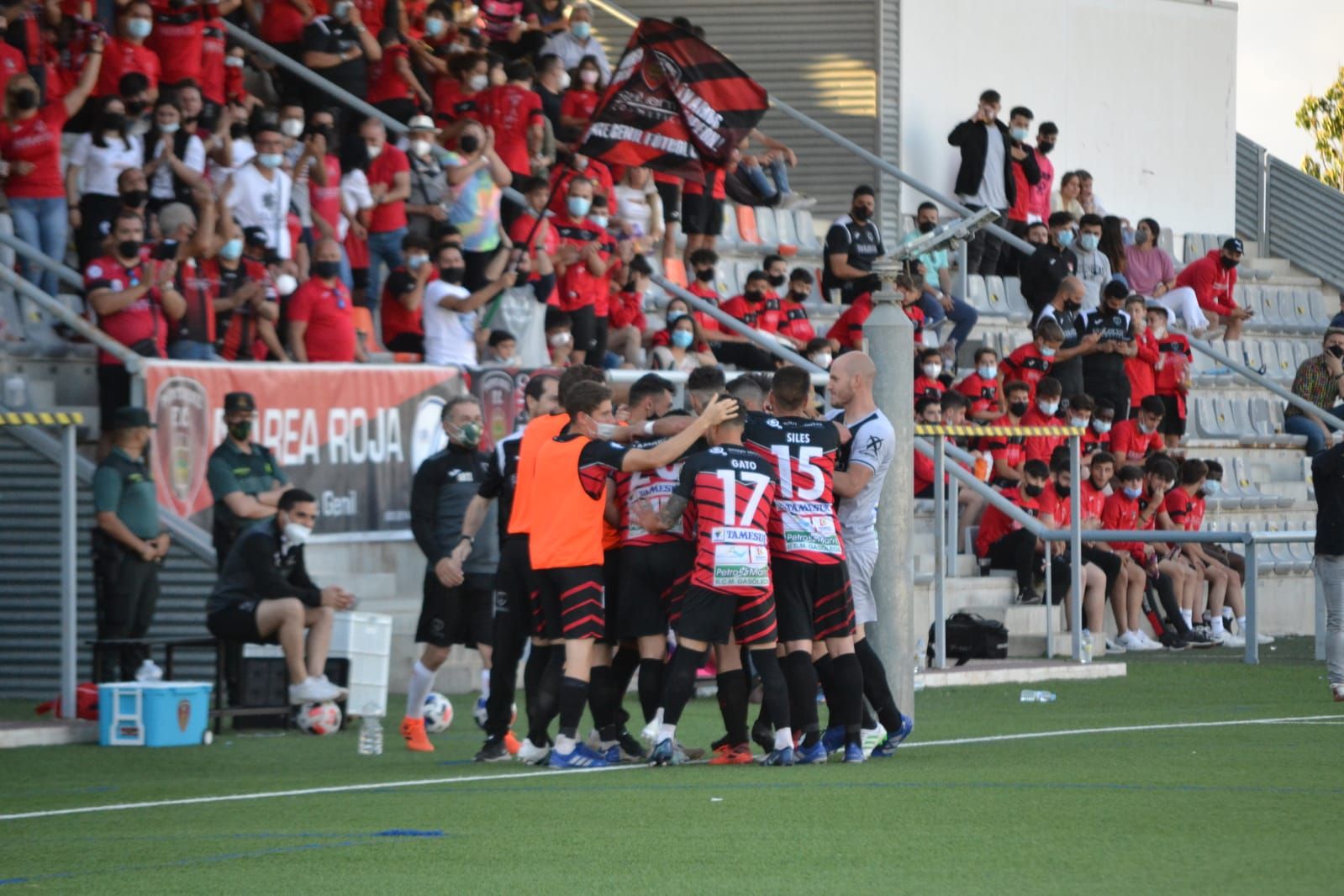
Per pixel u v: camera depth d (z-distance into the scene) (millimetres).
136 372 42906
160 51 55562
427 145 55938
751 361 61625
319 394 46438
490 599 36875
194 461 43812
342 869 21047
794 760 31703
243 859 21875
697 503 31219
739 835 23312
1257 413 83438
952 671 49406
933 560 58625
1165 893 18969
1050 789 27469
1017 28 89625
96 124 50719
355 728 40000
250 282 48781
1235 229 100062
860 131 85875
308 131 56312
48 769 32844
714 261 65688
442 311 51125
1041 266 72875
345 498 47062
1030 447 61562
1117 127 93688
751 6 86375
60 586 44844
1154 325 70500
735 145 52812
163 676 39969
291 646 38750
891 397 35094
